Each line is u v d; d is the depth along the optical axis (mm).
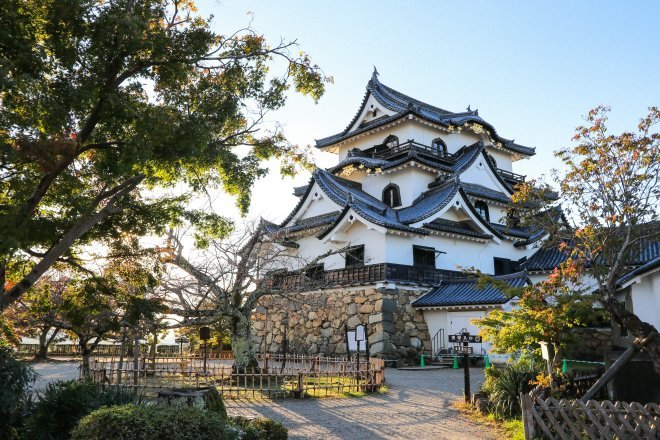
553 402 7766
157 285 14898
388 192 33375
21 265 12312
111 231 12836
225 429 6156
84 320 13992
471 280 26172
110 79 10070
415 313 26297
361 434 9773
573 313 10641
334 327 27359
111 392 8453
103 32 9344
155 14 10531
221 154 11461
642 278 12586
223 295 17219
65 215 11250
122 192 11367
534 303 10742
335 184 32219
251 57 12109
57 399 7660
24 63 8500
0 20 8469
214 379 16672
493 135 38875
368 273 26547
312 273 29609
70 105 9242
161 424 5703
